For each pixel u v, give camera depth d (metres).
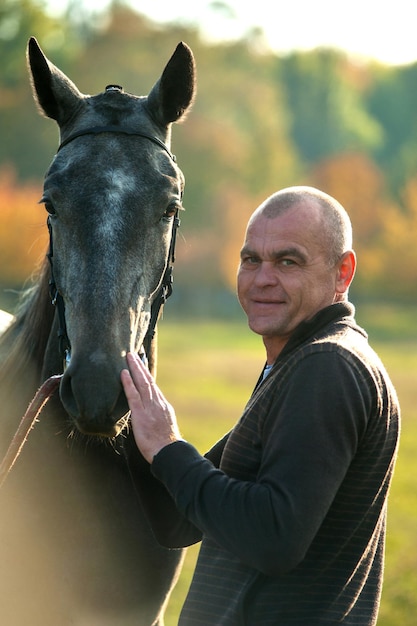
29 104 53.75
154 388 3.61
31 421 3.85
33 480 4.16
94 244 3.79
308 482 3.19
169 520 4.13
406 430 20.03
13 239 36.94
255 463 3.50
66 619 4.18
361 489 3.44
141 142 4.12
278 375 3.48
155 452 3.48
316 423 3.24
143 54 63.09
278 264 3.64
